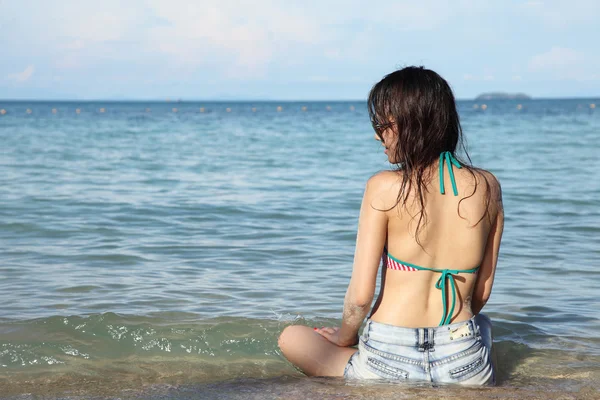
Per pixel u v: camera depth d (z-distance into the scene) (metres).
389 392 2.65
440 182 2.62
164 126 39.62
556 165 14.39
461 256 2.66
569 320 4.22
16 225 7.37
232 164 15.19
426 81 2.61
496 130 32.28
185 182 11.73
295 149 20.25
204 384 3.09
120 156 17.11
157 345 3.66
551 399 2.74
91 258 5.89
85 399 2.86
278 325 3.99
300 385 2.86
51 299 4.55
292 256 6.10
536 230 7.30
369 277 2.64
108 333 3.80
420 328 2.67
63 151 18.58
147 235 7.01
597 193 10.02
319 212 8.59
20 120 49.09
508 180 11.79
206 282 5.12
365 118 59.00
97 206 8.82
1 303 4.43
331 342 3.06
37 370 3.29
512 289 4.96
